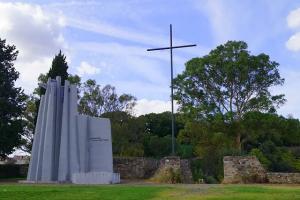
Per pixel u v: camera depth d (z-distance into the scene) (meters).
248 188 18.00
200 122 47.41
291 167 40.69
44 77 48.00
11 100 37.16
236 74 46.31
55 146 26.08
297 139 48.25
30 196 15.01
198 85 48.50
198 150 45.84
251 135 46.53
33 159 26.09
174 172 25.36
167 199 14.06
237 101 46.88
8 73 37.56
